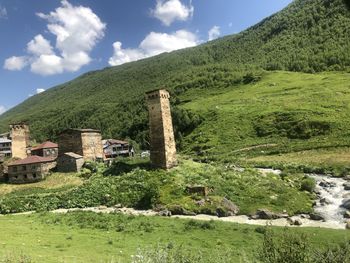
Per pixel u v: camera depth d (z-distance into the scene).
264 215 54.47
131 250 36.38
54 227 48.50
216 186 64.00
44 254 31.84
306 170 82.44
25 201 69.88
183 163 79.06
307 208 57.53
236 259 31.78
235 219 54.34
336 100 138.50
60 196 70.44
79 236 42.69
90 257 32.22
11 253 29.88
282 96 167.12
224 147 128.25
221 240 42.31
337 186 68.00
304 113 129.50
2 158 113.69
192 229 47.22
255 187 64.88
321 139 109.94
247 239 42.81
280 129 126.62
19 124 117.81
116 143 152.38
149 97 76.31
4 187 85.62
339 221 51.31
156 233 45.53
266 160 99.75
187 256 21.94
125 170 78.44
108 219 52.94
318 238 41.88
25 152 118.19
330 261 17.67
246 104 167.12
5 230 44.69
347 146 98.62
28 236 41.28
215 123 153.50
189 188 62.47
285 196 61.09
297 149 105.94
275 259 17.66
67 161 92.94
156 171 72.81
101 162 100.06
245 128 138.25
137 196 65.00
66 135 105.19
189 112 173.00
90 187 71.56
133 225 49.38
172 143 76.38
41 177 88.75
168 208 58.50
